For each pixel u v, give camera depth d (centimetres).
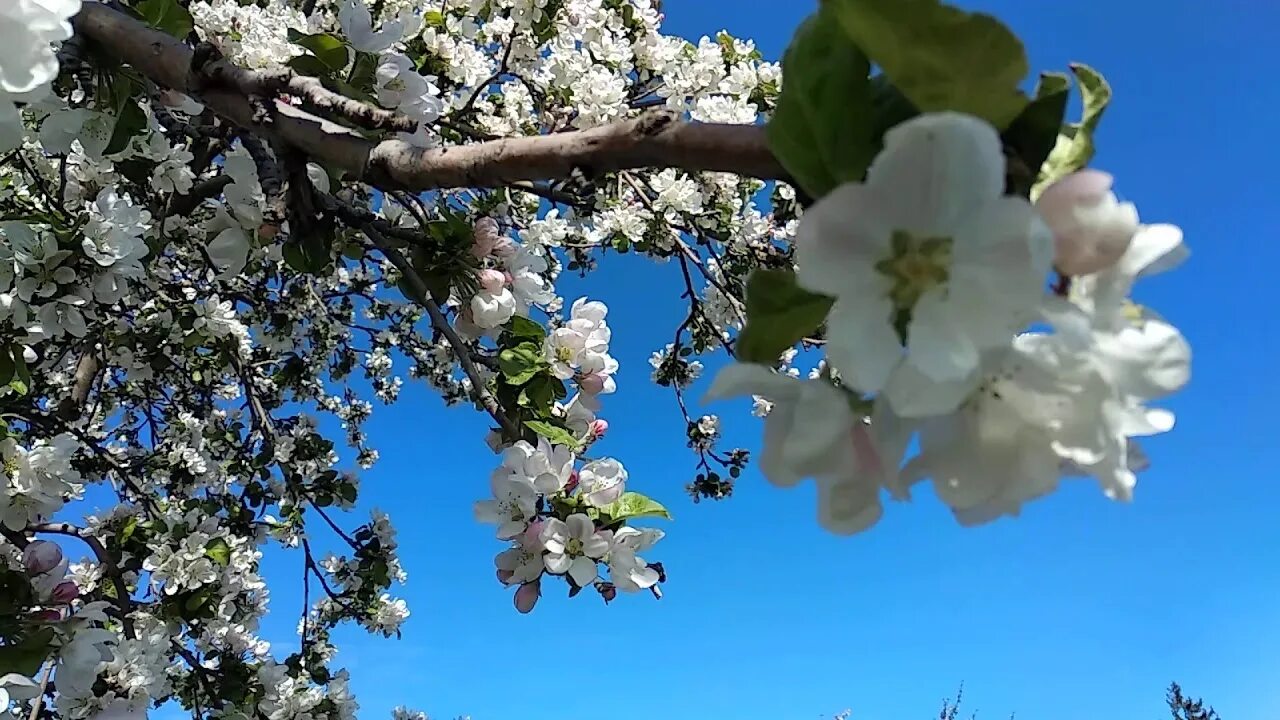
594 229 570
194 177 396
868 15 88
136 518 464
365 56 252
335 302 731
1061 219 95
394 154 153
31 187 391
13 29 141
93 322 436
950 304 90
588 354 289
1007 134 97
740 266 515
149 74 194
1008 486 103
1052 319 90
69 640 270
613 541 246
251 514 593
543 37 534
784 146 97
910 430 102
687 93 554
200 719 494
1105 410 98
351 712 566
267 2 520
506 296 281
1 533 321
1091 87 102
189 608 450
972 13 86
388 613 656
